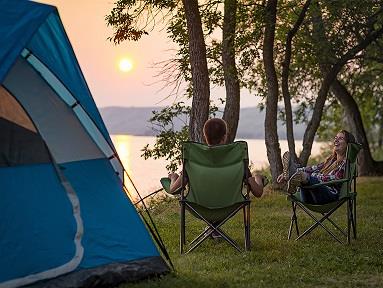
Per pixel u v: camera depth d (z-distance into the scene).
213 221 6.07
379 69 16.66
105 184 4.99
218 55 13.42
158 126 13.30
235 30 12.67
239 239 6.68
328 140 21.48
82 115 4.86
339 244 6.43
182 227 6.01
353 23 13.21
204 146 5.89
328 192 6.38
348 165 6.34
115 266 4.71
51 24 4.72
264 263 5.57
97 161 5.02
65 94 4.79
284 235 7.06
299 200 6.47
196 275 5.04
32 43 4.65
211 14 12.54
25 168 4.56
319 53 13.73
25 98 4.67
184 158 5.94
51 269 4.42
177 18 12.84
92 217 4.79
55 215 4.59
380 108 20.25
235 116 12.48
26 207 4.46
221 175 5.92
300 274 5.18
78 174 4.84
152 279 4.85
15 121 4.59
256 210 9.33
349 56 13.68
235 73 12.53
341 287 4.86
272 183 12.52
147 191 13.50
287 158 6.52
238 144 5.93
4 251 4.27
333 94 18.16
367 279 5.12
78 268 4.55
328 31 13.59
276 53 14.48
